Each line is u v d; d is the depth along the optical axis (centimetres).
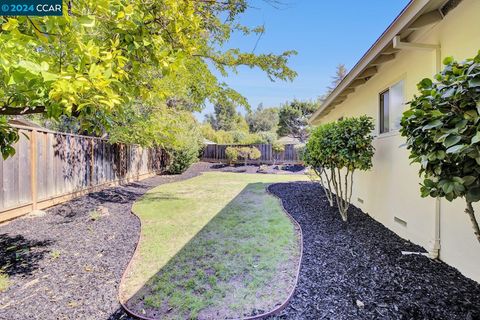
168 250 379
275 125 4353
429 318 217
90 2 184
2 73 178
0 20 166
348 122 480
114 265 332
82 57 183
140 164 1196
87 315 234
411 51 388
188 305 246
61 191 623
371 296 250
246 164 1939
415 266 309
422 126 212
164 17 224
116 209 627
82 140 715
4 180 465
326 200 709
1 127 288
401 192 416
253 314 231
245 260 341
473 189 191
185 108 1234
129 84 246
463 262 289
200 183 1141
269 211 613
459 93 186
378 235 424
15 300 255
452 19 300
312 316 226
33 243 393
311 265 320
